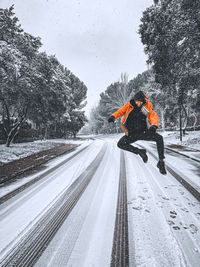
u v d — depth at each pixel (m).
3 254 2.08
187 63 11.21
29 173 6.23
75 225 2.72
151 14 11.82
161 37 11.41
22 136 19.59
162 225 2.63
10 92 11.65
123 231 2.50
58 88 15.09
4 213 3.20
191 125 30.06
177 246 2.15
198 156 8.61
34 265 1.89
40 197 3.95
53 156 9.68
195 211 3.09
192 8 9.38
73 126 34.59
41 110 15.26
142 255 2.01
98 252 2.09
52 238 2.39
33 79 11.52
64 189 4.46
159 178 5.23
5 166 7.18
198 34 9.75
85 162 8.00
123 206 3.34
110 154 10.17
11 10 9.71
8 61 8.44
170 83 13.91
